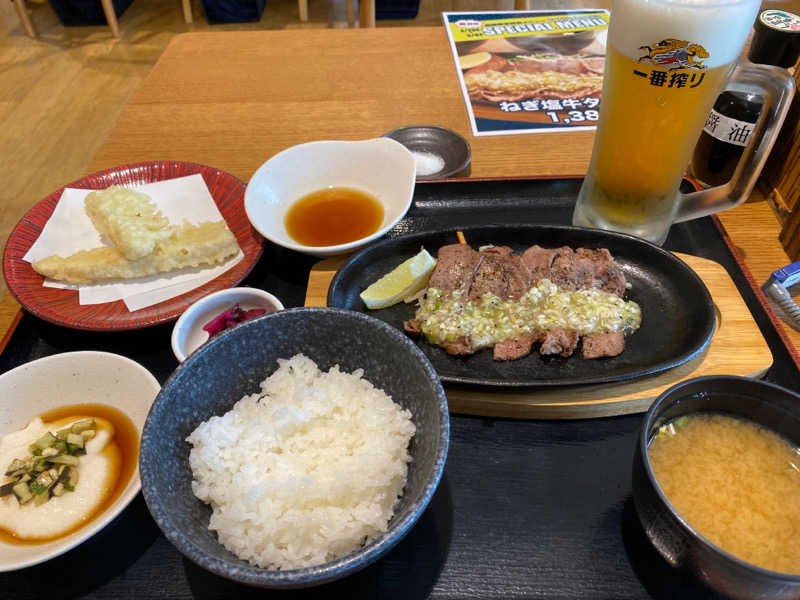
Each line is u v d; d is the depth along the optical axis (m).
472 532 0.29
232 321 0.37
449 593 0.27
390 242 0.41
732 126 0.44
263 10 1.32
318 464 0.30
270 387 0.32
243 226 0.46
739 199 0.40
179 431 0.29
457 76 0.60
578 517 0.30
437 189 0.47
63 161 0.95
